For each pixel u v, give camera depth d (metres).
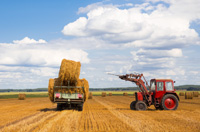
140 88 18.36
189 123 11.20
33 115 14.27
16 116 13.76
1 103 28.77
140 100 18.16
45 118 12.59
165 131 9.06
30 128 9.50
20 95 40.22
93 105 24.16
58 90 16.67
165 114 15.05
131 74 18.30
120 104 25.89
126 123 10.98
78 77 16.31
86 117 13.30
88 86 17.52
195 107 21.20
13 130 9.12
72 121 11.48
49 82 16.77
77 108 18.48
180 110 17.94
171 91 18.17
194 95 46.72
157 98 18.23
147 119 12.52
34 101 34.25
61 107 17.80
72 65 16.16
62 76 16.02
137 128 9.59
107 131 9.02
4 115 14.33
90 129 9.35
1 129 9.33
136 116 13.89
